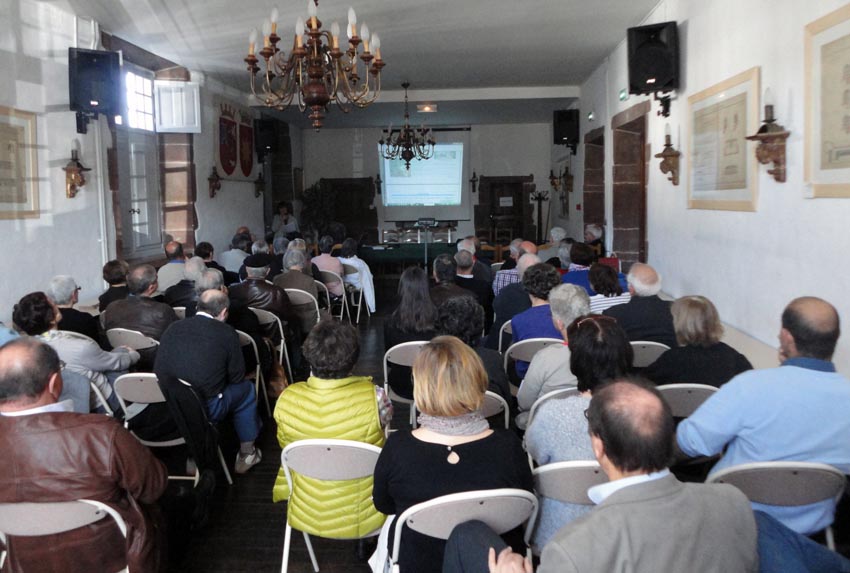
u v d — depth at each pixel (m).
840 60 3.02
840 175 3.05
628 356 2.10
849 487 2.61
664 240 6.02
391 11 5.67
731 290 4.49
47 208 5.27
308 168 14.39
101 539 2.02
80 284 5.77
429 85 9.81
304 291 5.76
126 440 2.00
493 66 8.39
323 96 4.09
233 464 3.72
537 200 14.02
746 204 4.16
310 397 2.42
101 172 6.12
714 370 2.60
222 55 7.34
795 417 1.93
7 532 1.96
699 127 4.99
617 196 7.73
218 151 9.27
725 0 4.46
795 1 3.50
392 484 1.83
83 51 5.33
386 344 3.91
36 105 5.12
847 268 3.05
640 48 5.47
